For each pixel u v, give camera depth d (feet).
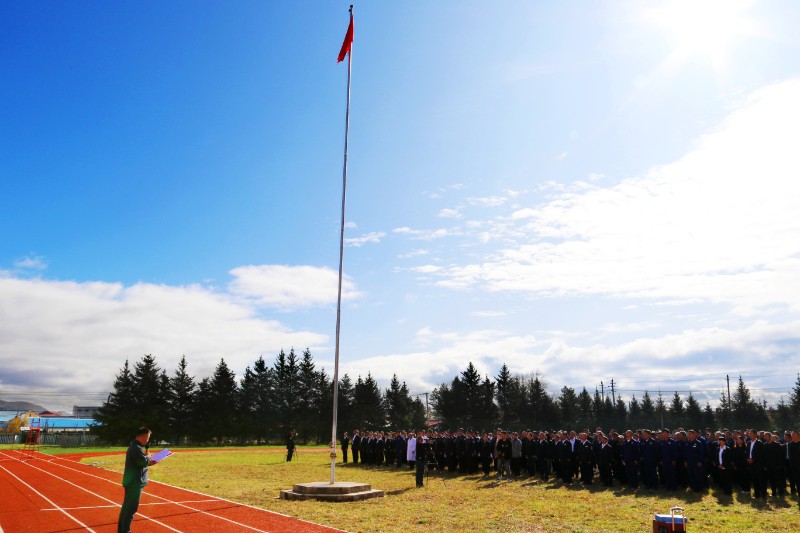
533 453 78.79
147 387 262.06
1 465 105.19
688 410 286.05
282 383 298.35
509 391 320.09
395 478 82.28
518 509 52.75
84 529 42.57
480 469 91.86
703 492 60.75
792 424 259.39
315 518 48.06
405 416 333.21
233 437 271.69
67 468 97.96
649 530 42.75
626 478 68.64
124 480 38.78
